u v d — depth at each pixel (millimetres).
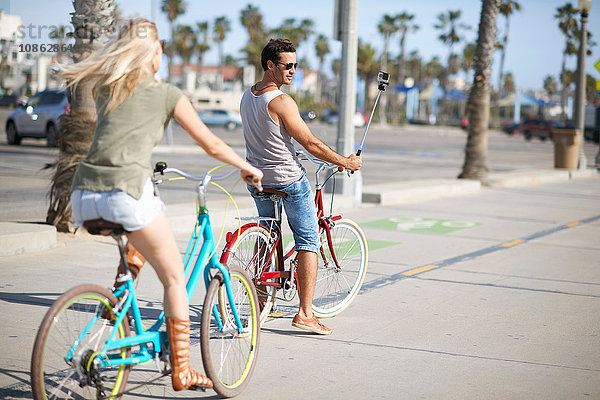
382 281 10250
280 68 6984
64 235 12211
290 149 7094
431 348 7238
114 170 4871
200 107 106625
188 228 13281
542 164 38625
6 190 18250
